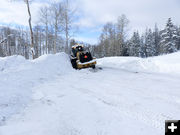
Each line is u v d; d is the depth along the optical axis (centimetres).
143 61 1008
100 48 4494
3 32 2836
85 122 228
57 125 219
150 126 217
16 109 281
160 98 345
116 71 788
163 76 639
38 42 3369
